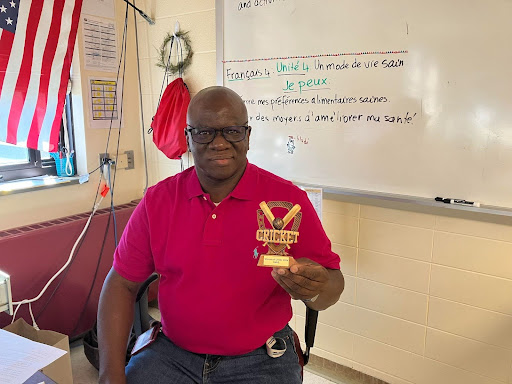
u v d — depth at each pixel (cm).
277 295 115
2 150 213
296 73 179
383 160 163
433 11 144
